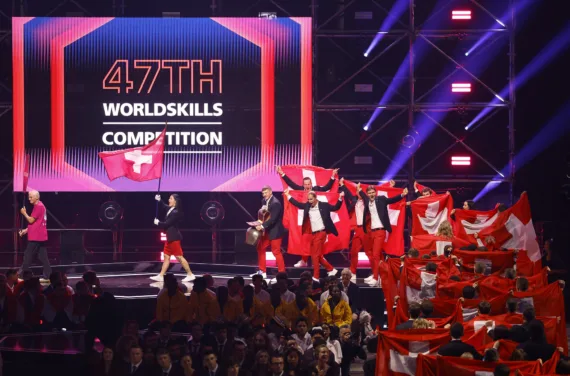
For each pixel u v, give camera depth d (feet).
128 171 88.74
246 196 102.06
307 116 92.02
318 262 77.30
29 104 91.40
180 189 91.61
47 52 91.40
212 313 63.00
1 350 56.34
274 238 78.38
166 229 79.51
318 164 96.99
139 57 91.66
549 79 94.53
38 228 77.92
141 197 101.50
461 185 96.22
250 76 91.97
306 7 98.68
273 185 92.07
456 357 42.22
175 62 91.81
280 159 92.02
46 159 91.35
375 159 97.60
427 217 76.74
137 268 90.43
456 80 96.37
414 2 96.27
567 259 89.30
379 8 95.20
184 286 74.33
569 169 83.51
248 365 51.96
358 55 96.02
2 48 96.58
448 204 76.64
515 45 95.76
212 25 91.97
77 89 91.56
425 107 92.43
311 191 78.74
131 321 56.13
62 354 55.72
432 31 92.27
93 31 91.61
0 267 88.28
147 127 91.76
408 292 60.90
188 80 91.76
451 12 93.40
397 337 47.91
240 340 52.60
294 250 82.23
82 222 100.63
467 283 57.72
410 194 92.53
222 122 91.97
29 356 56.24
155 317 68.23
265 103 91.86
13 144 91.50
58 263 91.56
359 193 76.54
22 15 94.58
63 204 100.32
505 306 54.03
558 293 54.34
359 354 57.00
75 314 63.05
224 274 88.07
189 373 50.14
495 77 96.37
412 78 92.12
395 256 85.56
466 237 72.79
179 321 62.95
